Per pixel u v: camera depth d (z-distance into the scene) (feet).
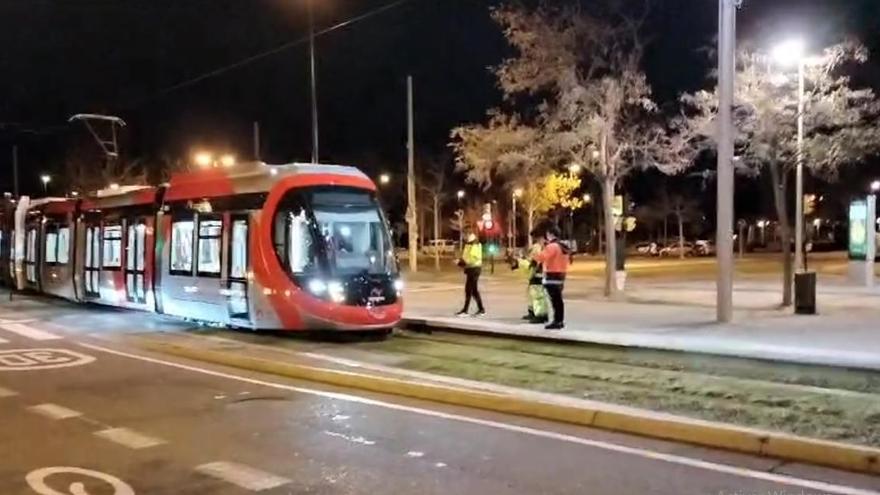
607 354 47.19
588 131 80.33
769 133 69.00
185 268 64.90
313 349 51.44
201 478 24.61
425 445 28.07
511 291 96.17
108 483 24.18
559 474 24.58
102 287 79.82
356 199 57.26
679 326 57.36
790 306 69.56
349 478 24.45
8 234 111.86
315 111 99.81
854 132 69.15
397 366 43.83
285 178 56.80
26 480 24.48
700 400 33.83
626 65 82.17
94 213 83.05
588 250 280.92
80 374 43.16
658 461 25.88
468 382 38.01
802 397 34.30
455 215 245.24
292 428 30.66
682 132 83.92
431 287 104.78
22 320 72.90
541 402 32.45
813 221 250.57
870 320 59.88
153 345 54.03
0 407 34.68
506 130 87.04
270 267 55.72
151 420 32.12
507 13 82.17
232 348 51.44
